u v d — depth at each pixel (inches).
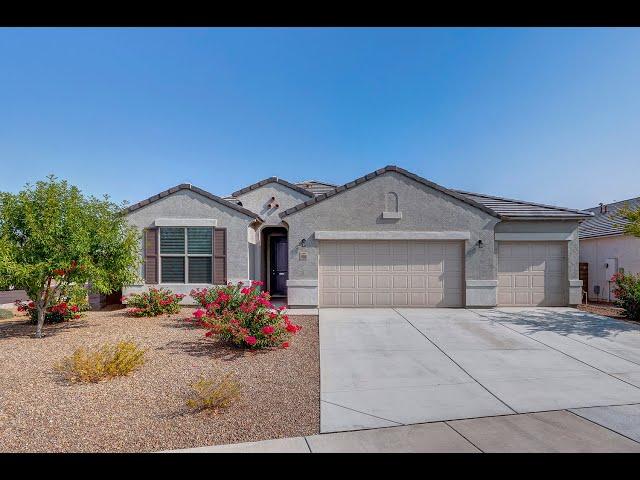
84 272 340.2
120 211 400.5
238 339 299.9
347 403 208.8
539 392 226.4
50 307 382.9
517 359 292.5
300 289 503.2
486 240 505.7
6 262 308.2
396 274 511.5
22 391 215.2
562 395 221.5
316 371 261.9
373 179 510.9
